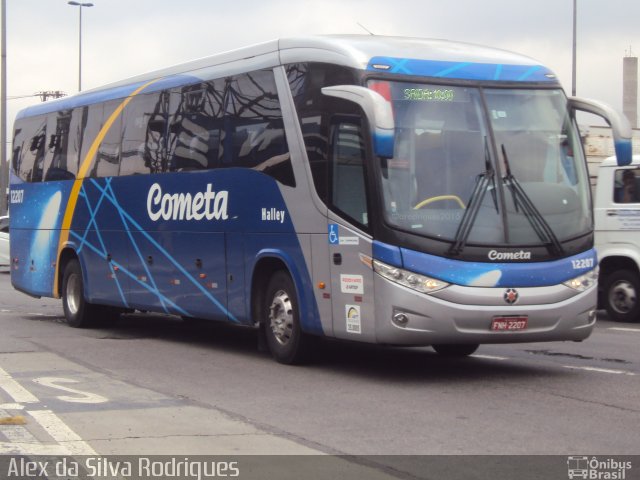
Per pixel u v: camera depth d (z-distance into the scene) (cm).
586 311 1033
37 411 867
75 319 1647
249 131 1202
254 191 1184
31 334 1538
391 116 942
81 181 1627
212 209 1272
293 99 1120
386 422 818
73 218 1648
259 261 1178
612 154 2019
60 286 1708
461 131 1025
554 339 1025
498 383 1019
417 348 1331
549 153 1057
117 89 1549
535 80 1084
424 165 1002
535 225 1013
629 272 1623
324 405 897
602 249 1641
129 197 1480
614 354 1249
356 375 1080
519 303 989
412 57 1048
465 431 779
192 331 1603
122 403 909
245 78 1217
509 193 1015
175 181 1360
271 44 1175
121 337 1502
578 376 1065
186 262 1334
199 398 937
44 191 1756
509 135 1041
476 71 1061
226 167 1245
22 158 1859
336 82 1047
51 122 1758
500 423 810
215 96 1278
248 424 812
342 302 1036
